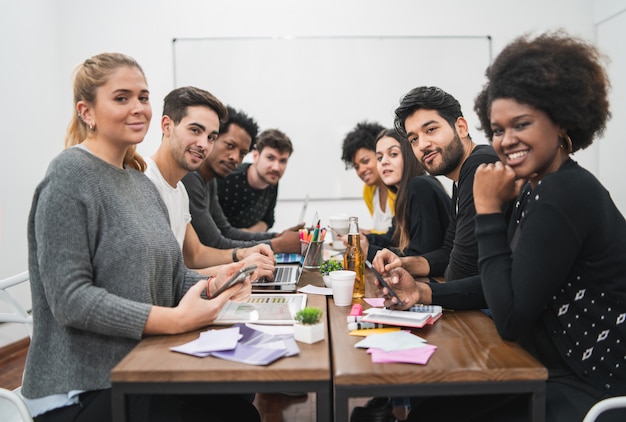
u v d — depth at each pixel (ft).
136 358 3.68
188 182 8.17
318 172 15.57
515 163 4.06
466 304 4.79
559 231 3.71
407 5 15.21
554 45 3.90
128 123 4.61
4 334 11.18
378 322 4.33
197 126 6.82
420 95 6.19
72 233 4.11
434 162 6.33
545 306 3.87
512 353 3.66
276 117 15.43
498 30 15.24
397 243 8.81
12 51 12.05
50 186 4.18
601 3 14.70
